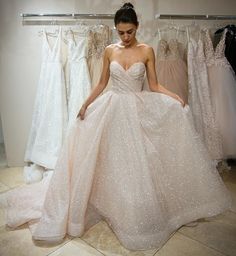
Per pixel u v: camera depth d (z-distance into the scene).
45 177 2.40
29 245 1.66
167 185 1.82
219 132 2.59
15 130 2.78
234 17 2.55
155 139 1.84
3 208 2.05
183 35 2.62
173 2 2.56
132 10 1.76
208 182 1.89
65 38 2.54
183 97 2.62
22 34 2.54
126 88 1.85
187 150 1.87
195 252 1.59
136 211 1.64
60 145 2.51
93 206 1.89
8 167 2.86
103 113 1.84
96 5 2.52
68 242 1.69
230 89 2.57
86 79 2.49
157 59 2.57
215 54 2.56
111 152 1.77
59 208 1.73
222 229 1.80
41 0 2.47
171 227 1.77
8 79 2.64
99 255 1.58
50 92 2.51
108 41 2.52
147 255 1.57
